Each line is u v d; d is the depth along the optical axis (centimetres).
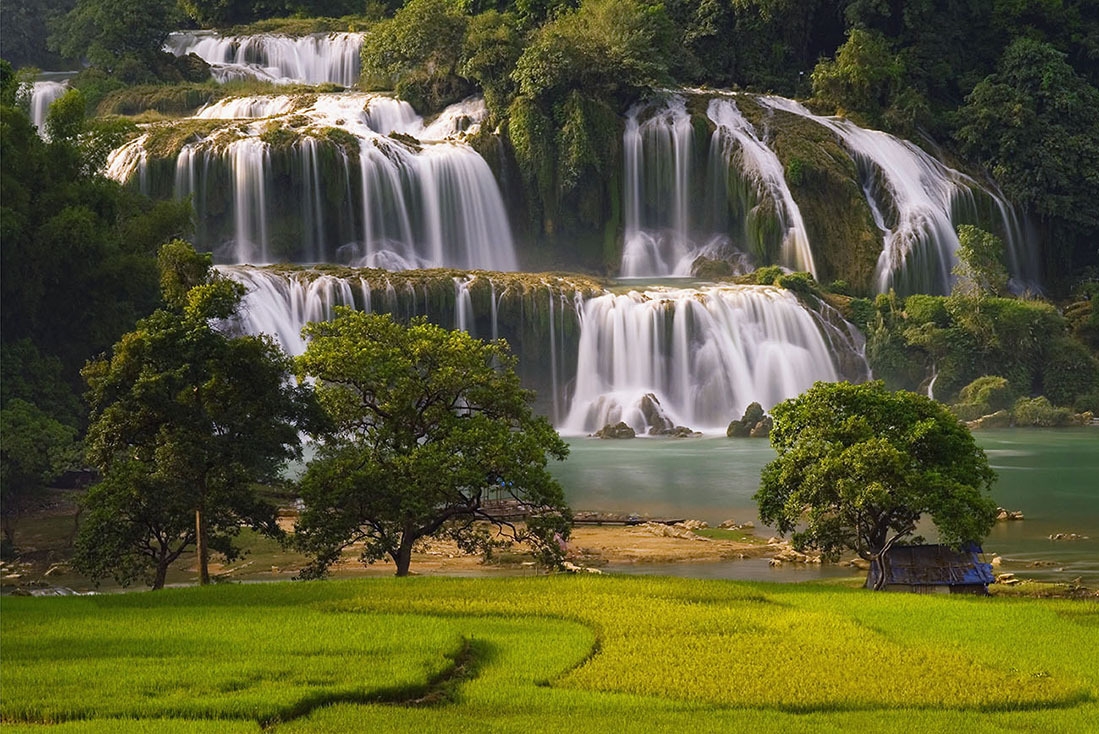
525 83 13225
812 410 5416
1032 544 6462
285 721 3206
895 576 5188
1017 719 3347
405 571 5300
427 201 12531
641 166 13775
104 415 5122
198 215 11725
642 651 3941
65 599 4706
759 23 15900
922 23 16400
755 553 6297
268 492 7319
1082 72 17138
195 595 4750
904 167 14438
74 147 8338
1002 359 12562
